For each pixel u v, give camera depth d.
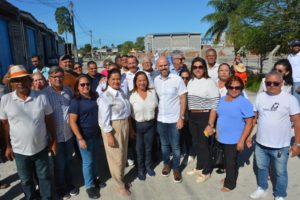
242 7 13.30
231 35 14.07
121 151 3.95
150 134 4.41
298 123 3.30
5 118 3.39
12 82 3.23
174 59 5.43
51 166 4.97
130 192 4.18
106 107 3.71
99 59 52.81
